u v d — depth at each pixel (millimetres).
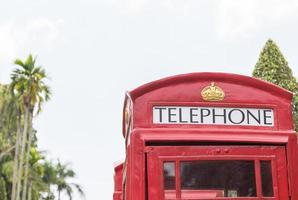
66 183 76375
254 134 6113
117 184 10211
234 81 6301
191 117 6164
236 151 6035
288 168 6035
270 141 6070
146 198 5883
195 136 6027
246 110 6230
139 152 5965
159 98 6199
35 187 61031
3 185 53969
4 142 54406
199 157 5984
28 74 50594
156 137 6008
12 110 51406
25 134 51688
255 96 6277
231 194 5926
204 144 6051
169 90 6223
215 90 6254
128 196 6125
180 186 5895
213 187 5922
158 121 6129
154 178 5906
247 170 5996
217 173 5977
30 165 61156
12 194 51219
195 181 5926
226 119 6188
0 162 55781
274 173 6004
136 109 6148
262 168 6031
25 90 50250
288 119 6238
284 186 5988
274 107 6270
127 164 6383
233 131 6102
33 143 64688
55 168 75375
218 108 6215
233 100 6246
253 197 5891
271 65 11922
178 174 5926
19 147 55656
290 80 11961
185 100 6211
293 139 6113
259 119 6223
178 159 5969
